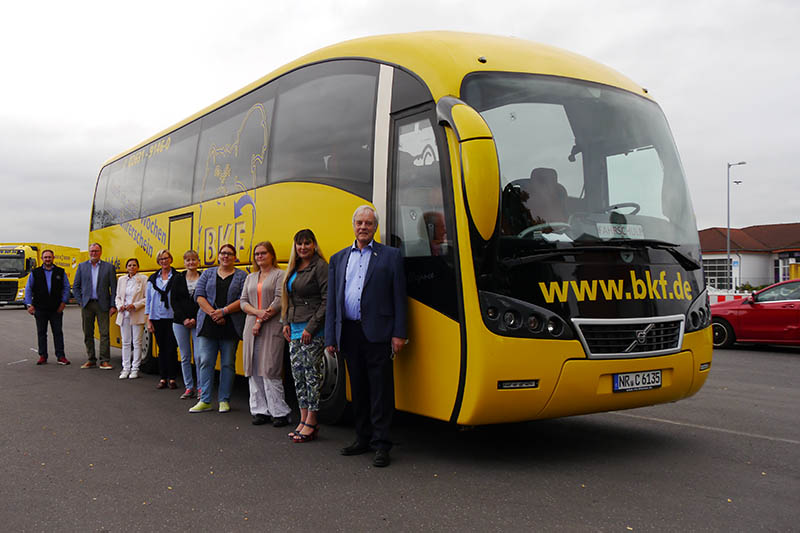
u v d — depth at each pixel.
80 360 13.13
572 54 6.30
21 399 8.55
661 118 6.34
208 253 9.04
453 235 5.08
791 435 6.38
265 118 7.93
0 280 37.31
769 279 54.41
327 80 6.83
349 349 5.53
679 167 6.18
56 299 12.41
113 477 5.07
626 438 6.27
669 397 5.55
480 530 3.94
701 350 5.68
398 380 5.60
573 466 5.31
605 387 5.16
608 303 5.17
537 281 4.98
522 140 5.30
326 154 6.67
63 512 4.31
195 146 9.80
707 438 6.27
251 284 6.95
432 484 4.84
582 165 5.51
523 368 4.87
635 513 4.21
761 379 10.09
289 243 7.12
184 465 5.39
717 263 55.28
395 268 5.36
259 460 5.53
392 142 5.79
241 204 8.25
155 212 10.99
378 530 3.95
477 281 4.91
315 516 4.20
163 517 4.21
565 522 4.05
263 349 6.86
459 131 4.77
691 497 4.52
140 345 10.66
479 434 6.45
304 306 6.14
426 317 5.30
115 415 7.49
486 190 4.64
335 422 6.77
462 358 4.95
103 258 13.34
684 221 5.94
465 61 5.45
